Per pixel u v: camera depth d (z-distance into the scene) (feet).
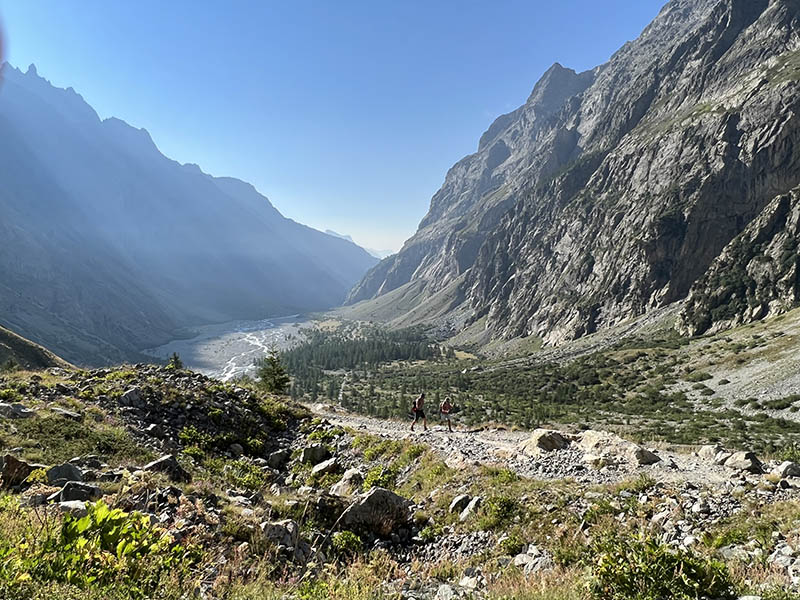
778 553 34.76
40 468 42.96
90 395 77.82
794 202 573.74
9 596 16.66
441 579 40.73
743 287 554.87
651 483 51.62
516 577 36.68
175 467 51.67
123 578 21.33
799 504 42.39
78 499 35.06
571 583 30.81
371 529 50.47
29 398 69.72
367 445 83.61
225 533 37.70
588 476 57.62
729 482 51.67
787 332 403.54
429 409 423.64
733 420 270.87
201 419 84.02
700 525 42.04
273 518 46.55
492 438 89.76
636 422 298.97
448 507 55.36
